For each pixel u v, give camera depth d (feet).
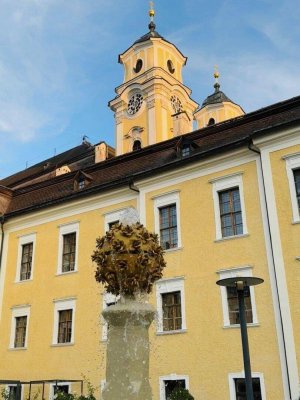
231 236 61.62
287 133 59.16
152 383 61.98
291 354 51.88
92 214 80.84
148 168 76.23
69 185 89.76
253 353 54.95
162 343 63.00
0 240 93.09
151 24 146.41
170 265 66.03
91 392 63.00
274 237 57.31
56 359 75.61
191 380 58.90
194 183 67.82
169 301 65.21
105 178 83.30
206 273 62.34
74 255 81.61
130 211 22.47
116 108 140.05
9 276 88.99
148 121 130.72
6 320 85.66
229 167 64.95
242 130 66.85
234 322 58.70
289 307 53.72
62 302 78.89
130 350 18.99
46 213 87.66
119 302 20.52
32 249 88.28
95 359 71.00
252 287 57.52
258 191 61.16
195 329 60.80
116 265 20.52
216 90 162.09
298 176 58.29
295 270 54.60
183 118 109.60
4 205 99.09
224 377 56.44
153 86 132.05
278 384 52.08
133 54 143.02
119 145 135.44
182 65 149.48
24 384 77.20
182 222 67.15
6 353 82.99
